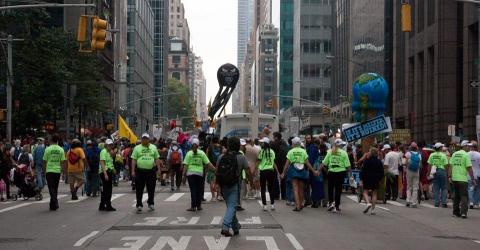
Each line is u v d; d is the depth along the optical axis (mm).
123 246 13023
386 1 74000
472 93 49062
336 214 19578
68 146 33719
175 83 191750
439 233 15750
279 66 148500
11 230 15664
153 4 174625
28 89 46312
